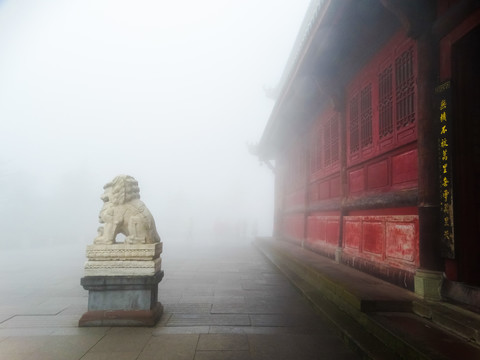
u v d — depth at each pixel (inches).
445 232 179.8
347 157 349.1
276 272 404.2
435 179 189.5
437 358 117.3
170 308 233.6
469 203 173.9
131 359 148.1
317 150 474.9
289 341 171.8
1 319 208.4
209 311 226.7
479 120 181.6
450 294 172.9
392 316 173.0
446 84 183.9
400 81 245.3
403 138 235.3
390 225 242.4
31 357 149.7
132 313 194.1
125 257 199.0
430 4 198.7
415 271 203.0
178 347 162.1
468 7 167.8
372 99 291.3
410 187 224.5
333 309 215.2
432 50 197.8
